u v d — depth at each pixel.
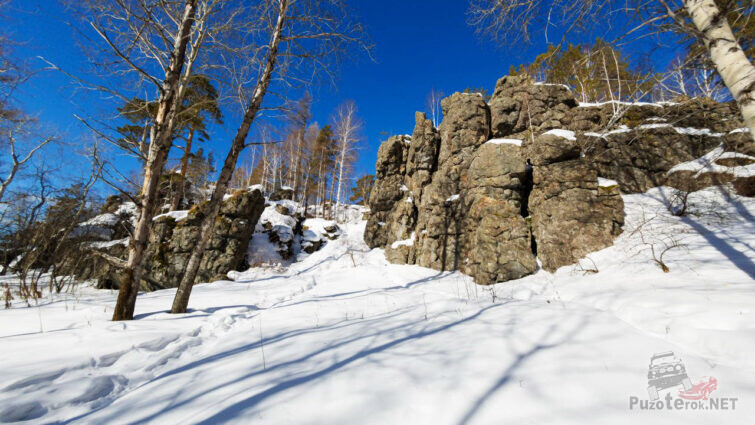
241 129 6.44
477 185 12.15
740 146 9.57
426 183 16.89
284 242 19.84
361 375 2.57
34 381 2.62
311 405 2.14
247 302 6.98
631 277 6.41
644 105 12.51
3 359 3.01
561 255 9.34
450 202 13.81
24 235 12.22
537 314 4.13
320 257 19.11
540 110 14.57
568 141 10.96
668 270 6.16
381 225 19.28
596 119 13.42
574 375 2.35
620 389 2.12
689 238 7.46
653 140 11.25
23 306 6.07
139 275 5.12
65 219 12.21
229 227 15.43
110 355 3.28
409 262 14.88
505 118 15.08
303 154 29.58
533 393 2.14
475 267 10.61
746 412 1.76
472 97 15.75
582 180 10.02
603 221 9.21
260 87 6.65
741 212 7.89
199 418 2.08
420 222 15.36
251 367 2.97
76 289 11.59
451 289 9.29
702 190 9.31
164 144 5.47
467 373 2.50
